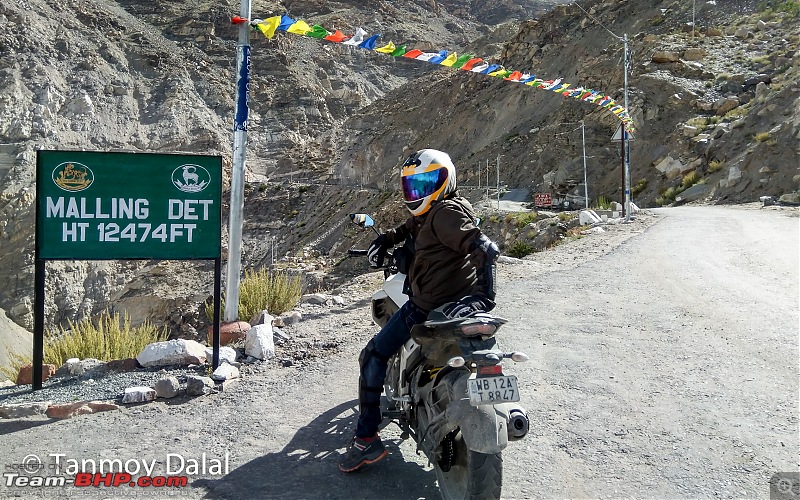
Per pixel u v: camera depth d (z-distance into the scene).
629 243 16.16
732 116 42.28
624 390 5.58
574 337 7.28
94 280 94.81
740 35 56.84
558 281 10.91
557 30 94.25
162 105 161.12
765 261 12.43
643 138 47.56
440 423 3.43
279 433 4.86
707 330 7.40
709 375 5.89
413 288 3.92
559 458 4.33
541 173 56.44
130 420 5.16
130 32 187.50
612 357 6.51
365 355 4.07
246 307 9.22
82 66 160.88
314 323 8.37
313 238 91.00
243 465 4.33
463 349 3.21
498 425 3.18
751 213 24.36
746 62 49.84
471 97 99.31
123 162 6.13
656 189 41.44
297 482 4.08
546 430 4.77
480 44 151.75
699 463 4.23
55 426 5.05
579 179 48.50
